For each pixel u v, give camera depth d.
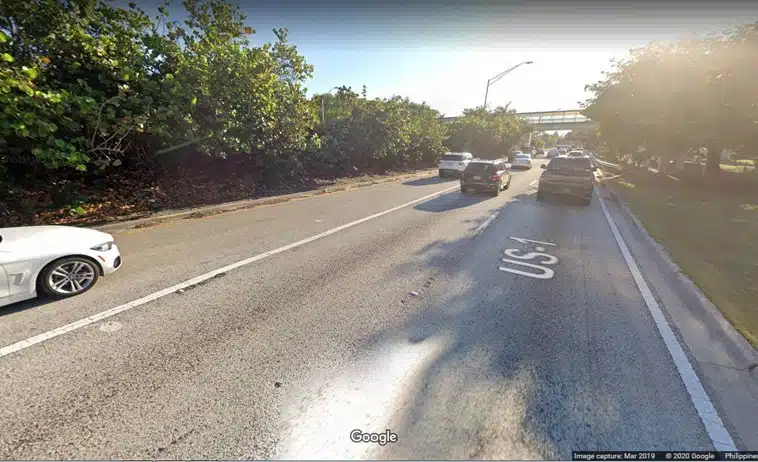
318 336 3.30
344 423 2.28
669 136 16.58
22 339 3.10
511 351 3.13
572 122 60.16
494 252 6.08
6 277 3.46
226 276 4.74
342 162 17.22
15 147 6.64
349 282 4.64
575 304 4.12
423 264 5.39
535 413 2.39
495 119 38.25
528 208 10.52
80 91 7.12
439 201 11.62
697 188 14.82
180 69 8.48
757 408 2.51
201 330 3.36
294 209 9.79
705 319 3.79
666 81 15.01
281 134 11.45
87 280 4.11
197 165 10.87
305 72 12.02
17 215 6.83
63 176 8.28
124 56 7.85
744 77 12.96
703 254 5.88
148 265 5.07
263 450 2.08
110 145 8.05
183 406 2.38
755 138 14.48
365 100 17.44
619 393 2.62
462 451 2.09
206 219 8.26
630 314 3.90
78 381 2.59
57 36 6.79
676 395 2.61
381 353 3.05
